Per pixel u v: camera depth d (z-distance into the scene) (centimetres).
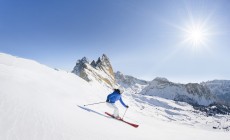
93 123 918
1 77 1214
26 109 774
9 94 883
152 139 965
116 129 946
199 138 1545
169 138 1161
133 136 905
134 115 2348
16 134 566
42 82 1592
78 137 671
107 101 1331
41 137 594
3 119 632
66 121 798
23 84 1248
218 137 1862
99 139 712
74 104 1328
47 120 738
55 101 1141
